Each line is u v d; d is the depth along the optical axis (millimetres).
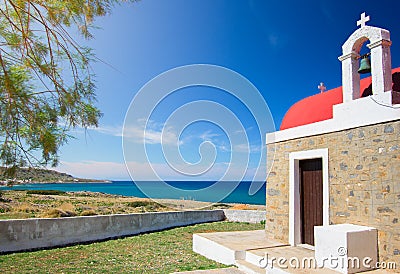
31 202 16578
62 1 3289
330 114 7418
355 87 6699
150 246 10617
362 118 6281
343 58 6848
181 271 7129
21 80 3156
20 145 3156
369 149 6133
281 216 8375
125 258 8766
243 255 7344
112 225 12516
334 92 7855
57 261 8328
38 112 3230
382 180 5867
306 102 8562
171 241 11641
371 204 6027
